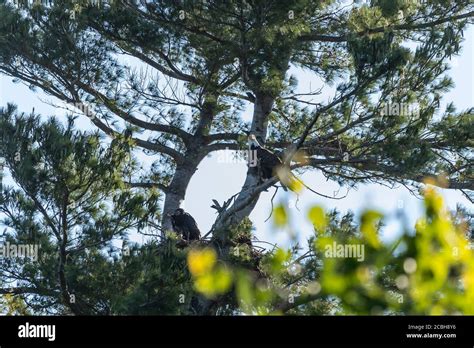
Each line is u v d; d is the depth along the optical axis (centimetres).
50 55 2600
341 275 530
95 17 2631
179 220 2408
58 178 1986
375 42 2270
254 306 573
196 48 2688
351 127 2334
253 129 2602
